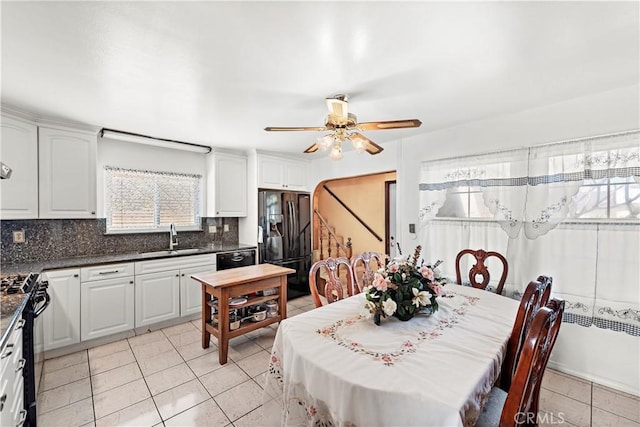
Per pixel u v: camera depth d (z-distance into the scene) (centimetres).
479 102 238
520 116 260
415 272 181
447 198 312
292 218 447
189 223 408
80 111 251
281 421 162
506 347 148
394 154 363
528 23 137
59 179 274
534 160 249
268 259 420
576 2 123
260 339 304
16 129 245
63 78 190
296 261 452
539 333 98
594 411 192
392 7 125
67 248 309
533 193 250
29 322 171
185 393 213
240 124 291
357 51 160
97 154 318
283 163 444
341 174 435
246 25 137
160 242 379
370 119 278
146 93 215
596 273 221
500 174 270
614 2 123
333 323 168
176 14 129
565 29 142
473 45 156
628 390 209
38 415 189
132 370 242
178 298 339
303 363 133
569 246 233
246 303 282
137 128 305
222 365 251
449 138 309
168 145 360
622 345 212
